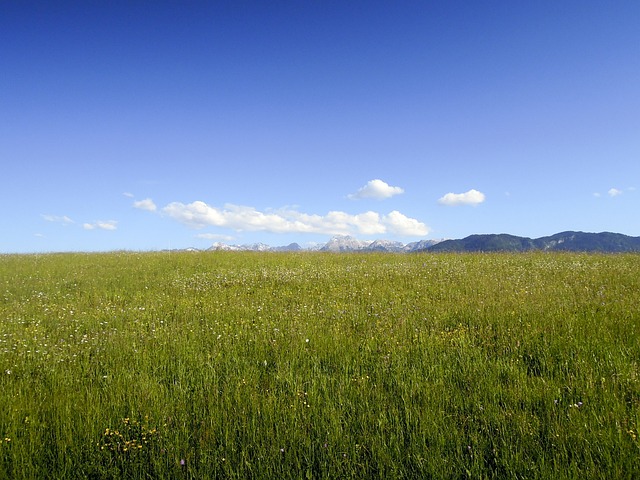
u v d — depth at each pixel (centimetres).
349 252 2555
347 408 491
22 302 1248
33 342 814
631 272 1373
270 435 432
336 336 777
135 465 392
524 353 662
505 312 880
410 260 2047
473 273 1505
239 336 812
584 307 890
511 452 386
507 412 458
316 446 417
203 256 2323
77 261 2198
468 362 614
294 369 629
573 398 489
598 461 368
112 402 509
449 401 497
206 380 586
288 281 1454
